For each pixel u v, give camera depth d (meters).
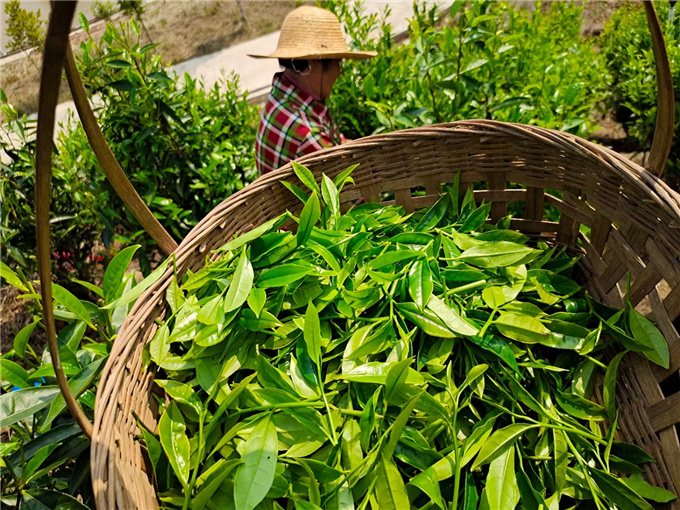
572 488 0.73
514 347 0.81
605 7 2.99
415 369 0.81
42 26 1.40
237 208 0.93
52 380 0.84
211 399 0.73
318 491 0.64
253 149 1.73
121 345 0.70
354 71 1.64
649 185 0.75
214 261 0.90
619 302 0.87
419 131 0.97
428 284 0.80
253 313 0.78
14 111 1.38
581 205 0.91
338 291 0.81
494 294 0.83
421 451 0.68
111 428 0.62
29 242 1.54
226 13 4.68
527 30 1.82
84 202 1.50
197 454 0.68
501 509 0.64
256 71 3.76
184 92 1.43
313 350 0.73
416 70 1.40
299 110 1.32
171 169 1.43
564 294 0.90
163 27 4.66
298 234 0.85
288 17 1.33
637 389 0.81
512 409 0.76
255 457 0.62
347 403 0.73
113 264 0.83
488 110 1.35
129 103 1.36
